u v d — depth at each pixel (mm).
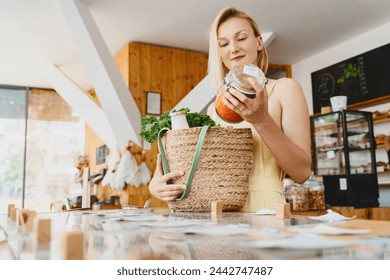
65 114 7172
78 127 7258
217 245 412
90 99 5129
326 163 4215
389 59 4285
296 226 516
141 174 4609
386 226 495
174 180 1013
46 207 6805
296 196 3141
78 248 328
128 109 4000
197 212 947
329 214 667
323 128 4281
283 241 392
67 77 5238
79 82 6574
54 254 345
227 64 1254
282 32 4625
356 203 3762
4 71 6031
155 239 455
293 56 5484
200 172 978
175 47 5191
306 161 1037
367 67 4543
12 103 6855
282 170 1178
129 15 4137
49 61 5387
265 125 940
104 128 5023
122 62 5156
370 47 4609
